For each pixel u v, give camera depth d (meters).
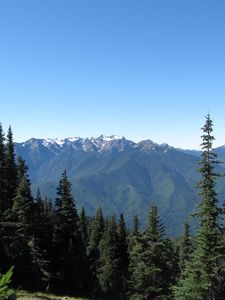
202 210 32.62
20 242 48.75
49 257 56.94
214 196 32.66
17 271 47.69
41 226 52.72
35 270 49.00
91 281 63.84
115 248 65.44
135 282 50.81
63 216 59.66
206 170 32.53
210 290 32.00
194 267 33.03
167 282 48.88
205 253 32.09
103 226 80.00
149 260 48.47
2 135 54.75
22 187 49.91
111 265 63.94
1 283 6.18
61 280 56.38
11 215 49.12
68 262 57.62
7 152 55.81
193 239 33.38
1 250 47.88
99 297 61.59
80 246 61.56
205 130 32.44
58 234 58.81
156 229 49.53
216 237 32.34
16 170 57.47
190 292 32.16
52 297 43.41
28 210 49.44
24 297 37.41
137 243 50.56
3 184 52.16
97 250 75.06
